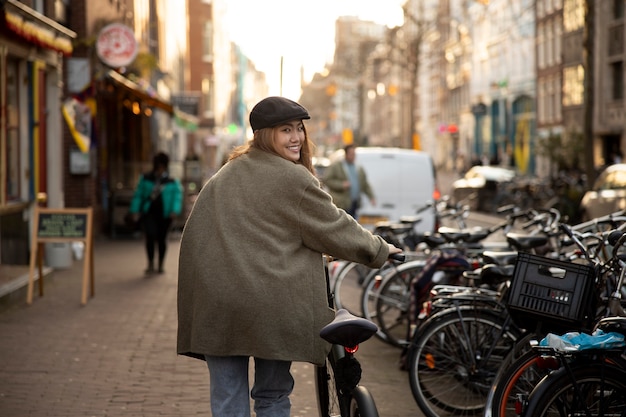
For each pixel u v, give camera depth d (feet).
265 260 14.71
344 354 16.25
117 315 37.42
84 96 63.57
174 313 38.04
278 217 14.89
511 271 22.44
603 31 146.30
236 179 15.10
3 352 29.99
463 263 28.58
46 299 41.70
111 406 23.53
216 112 262.06
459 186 125.80
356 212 58.85
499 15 229.86
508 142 221.05
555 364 16.47
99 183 80.48
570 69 168.86
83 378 26.53
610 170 68.64
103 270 53.72
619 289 18.62
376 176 63.62
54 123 54.44
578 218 82.64
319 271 15.08
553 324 18.40
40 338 32.37
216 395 15.29
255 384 15.84
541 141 121.80
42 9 56.65
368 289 32.81
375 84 417.90
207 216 15.10
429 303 24.39
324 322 14.96
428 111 339.98
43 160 53.72
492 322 22.41
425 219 63.72
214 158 265.13
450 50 289.94
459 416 22.62
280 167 15.01
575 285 18.33
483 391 22.41
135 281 48.55
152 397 24.47
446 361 22.58
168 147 155.74
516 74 214.69
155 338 32.53
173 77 171.01
